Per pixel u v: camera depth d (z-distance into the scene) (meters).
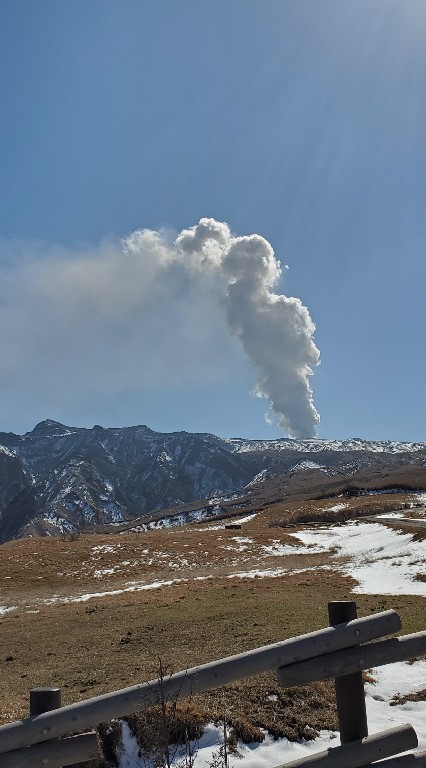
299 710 10.39
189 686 4.44
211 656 15.68
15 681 15.77
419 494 122.00
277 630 18.62
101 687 13.44
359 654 4.43
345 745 4.34
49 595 45.69
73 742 4.23
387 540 57.53
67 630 25.75
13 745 4.16
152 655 17.08
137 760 8.41
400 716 10.12
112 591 43.62
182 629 21.38
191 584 40.53
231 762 8.55
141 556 64.06
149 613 27.28
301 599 26.70
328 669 4.39
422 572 32.69
